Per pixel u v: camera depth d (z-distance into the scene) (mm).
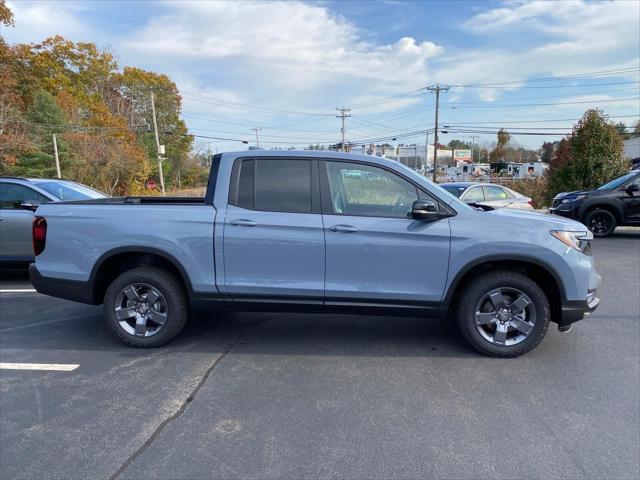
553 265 3797
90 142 38500
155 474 2455
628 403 3205
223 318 5152
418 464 2531
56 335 4602
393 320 5074
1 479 2416
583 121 20141
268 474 2449
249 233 3928
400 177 3949
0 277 7488
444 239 3822
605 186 12281
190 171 74250
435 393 3354
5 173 30984
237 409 3131
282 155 4043
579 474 2443
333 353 4121
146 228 4020
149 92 61375
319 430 2867
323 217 3902
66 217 4152
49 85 42438
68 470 2494
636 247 10266
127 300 4207
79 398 3301
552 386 3457
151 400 3264
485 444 2717
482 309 3975
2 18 31578
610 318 5105
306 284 3945
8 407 3178
